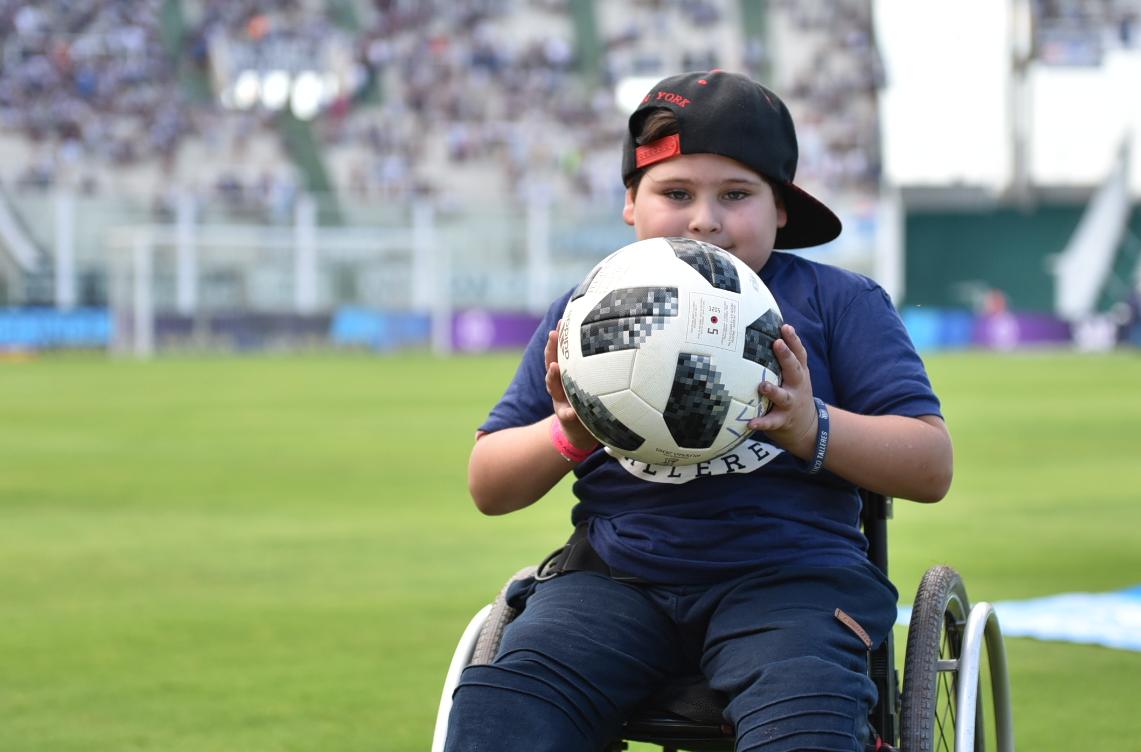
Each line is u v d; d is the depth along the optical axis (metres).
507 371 47.62
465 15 72.69
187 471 21.08
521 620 4.57
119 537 15.09
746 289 4.27
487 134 68.88
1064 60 73.50
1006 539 14.62
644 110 4.69
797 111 71.19
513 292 62.66
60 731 8.01
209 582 12.58
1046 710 8.24
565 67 72.25
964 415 31.02
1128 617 10.73
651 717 4.46
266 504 17.61
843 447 4.40
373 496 18.33
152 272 58.16
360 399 35.50
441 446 24.62
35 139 64.00
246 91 67.94
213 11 69.56
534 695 4.23
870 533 5.12
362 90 69.44
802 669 4.09
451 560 13.65
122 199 57.97
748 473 4.66
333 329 59.62
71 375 45.06
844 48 73.00
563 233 62.84
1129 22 74.38
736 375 4.18
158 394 36.97
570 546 4.91
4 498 18.20
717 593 4.50
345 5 71.81
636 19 73.44
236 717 8.28
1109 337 69.25
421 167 67.38
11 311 56.09
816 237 5.00
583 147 69.75
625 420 4.23
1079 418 30.27
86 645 10.12
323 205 60.53
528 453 4.71
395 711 8.40
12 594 12.05
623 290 4.23
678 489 4.67
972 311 74.88
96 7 68.12
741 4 73.50
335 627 10.71
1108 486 19.17
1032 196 74.31
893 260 65.12
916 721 4.50
